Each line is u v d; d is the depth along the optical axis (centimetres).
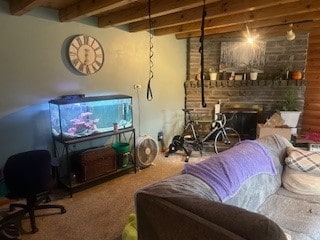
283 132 388
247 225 105
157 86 453
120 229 236
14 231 231
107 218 253
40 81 301
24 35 282
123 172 367
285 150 250
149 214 139
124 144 372
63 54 318
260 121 485
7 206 277
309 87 486
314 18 361
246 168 196
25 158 220
